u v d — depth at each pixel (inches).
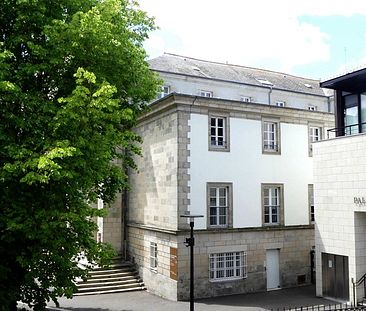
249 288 823.7
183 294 765.9
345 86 801.6
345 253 715.4
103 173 484.4
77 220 437.7
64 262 455.2
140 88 568.1
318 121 943.7
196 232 781.3
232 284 807.1
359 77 753.6
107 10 493.7
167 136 828.0
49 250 455.2
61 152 386.6
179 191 780.0
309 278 896.3
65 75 495.5
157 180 861.8
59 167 379.6
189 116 802.2
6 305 460.8
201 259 783.7
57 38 455.8
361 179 690.8
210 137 821.9
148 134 910.4
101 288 846.5
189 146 796.6
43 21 475.2
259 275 836.6
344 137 724.7
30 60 485.1
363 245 706.8
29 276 452.8
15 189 446.0
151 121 896.9
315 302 730.8
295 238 886.4
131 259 961.5
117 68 520.1
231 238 815.1
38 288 493.4
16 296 475.8
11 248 473.4
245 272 821.9
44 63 464.8
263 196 867.4
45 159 381.4
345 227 717.3
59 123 429.7
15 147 418.0
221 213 824.3
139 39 580.1
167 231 792.3
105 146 470.0
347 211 714.8
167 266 799.7
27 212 437.1
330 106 1396.4
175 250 774.5
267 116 884.0
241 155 848.9
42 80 500.1
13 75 468.8
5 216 430.9
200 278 780.0
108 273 905.5
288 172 900.6
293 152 911.7
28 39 471.5
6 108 440.8
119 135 518.0
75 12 503.8
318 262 771.4
